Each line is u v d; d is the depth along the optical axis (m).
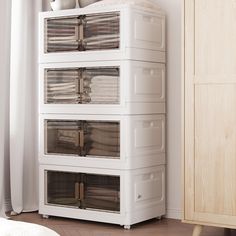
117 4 3.84
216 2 3.41
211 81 3.44
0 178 4.13
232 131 3.38
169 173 4.21
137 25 3.86
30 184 4.42
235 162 3.38
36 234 1.45
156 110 4.07
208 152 3.46
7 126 4.39
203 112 3.47
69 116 4.04
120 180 3.83
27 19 4.36
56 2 4.17
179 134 4.17
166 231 3.77
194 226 3.92
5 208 4.42
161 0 4.23
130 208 3.82
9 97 4.38
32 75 4.43
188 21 3.51
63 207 4.09
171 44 4.19
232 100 3.38
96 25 3.91
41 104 4.17
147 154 3.98
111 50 3.84
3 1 4.09
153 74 4.05
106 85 3.88
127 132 3.80
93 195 3.97
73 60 4.01
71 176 4.07
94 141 3.95
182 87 3.54
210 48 3.45
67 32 4.05
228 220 3.41
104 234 3.66
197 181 3.50
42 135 4.18
